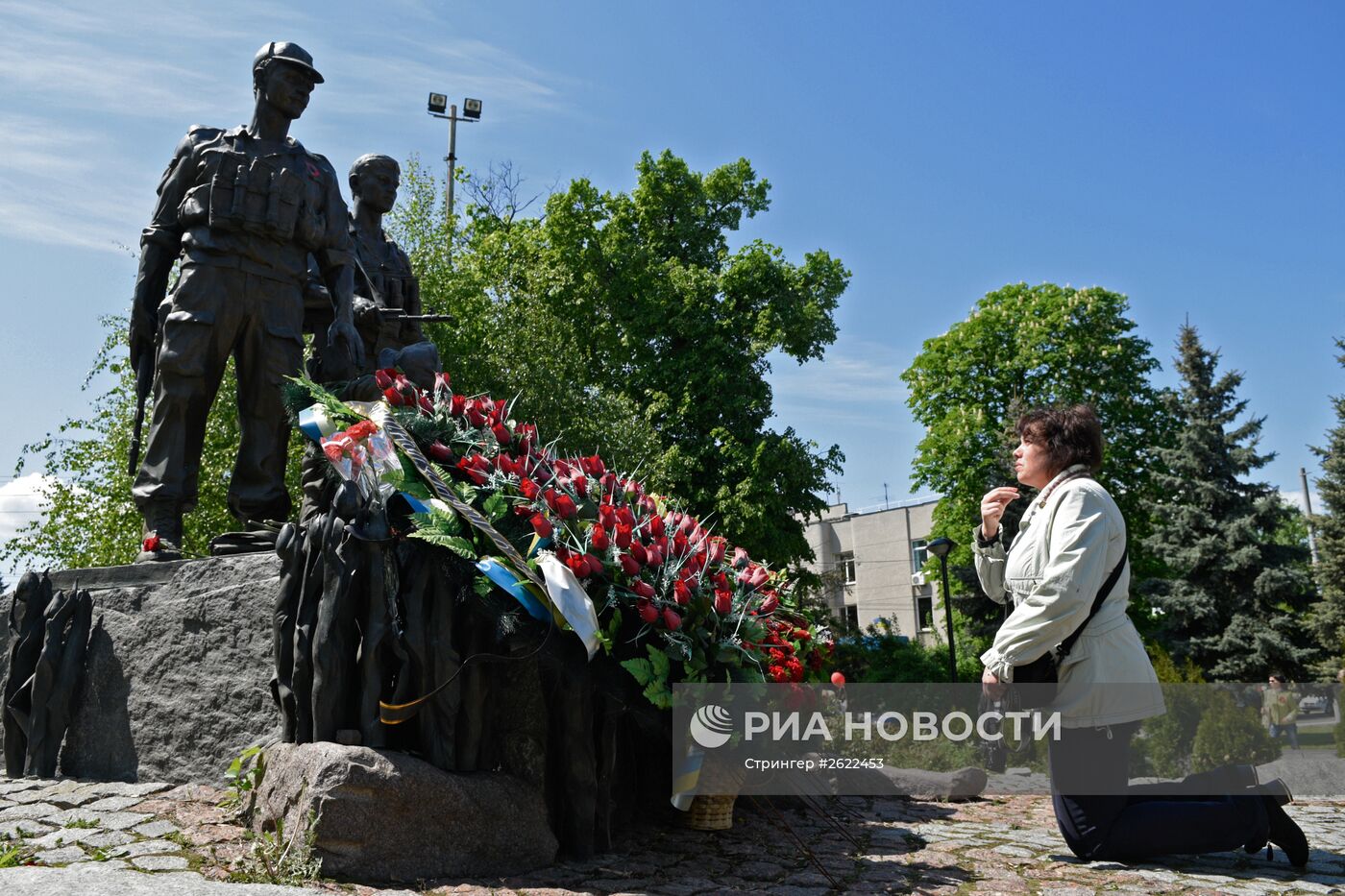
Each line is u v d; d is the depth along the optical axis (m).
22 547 17.67
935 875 4.41
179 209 6.95
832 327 27.17
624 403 21.33
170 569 5.80
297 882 3.79
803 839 5.23
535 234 27.27
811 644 5.59
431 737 4.35
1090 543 4.07
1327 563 27.88
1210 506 28.95
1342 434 28.67
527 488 4.59
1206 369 29.89
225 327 6.79
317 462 5.14
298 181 6.96
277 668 4.61
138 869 3.88
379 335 8.15
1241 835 4.22
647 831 5.27
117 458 17.73
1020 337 29.89
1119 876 4.25
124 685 5.69
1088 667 4.13
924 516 51.16
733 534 24.48
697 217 27.77
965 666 24.23
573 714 4.65
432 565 4.45
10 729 5.75
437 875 4.05
